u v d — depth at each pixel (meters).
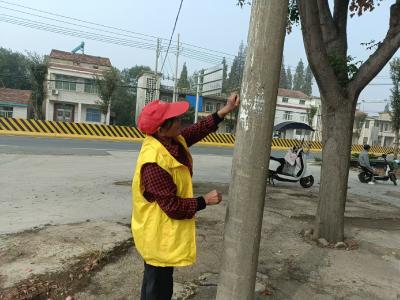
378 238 6.20
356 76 5.46
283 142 29.12
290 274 4.52
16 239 4.96
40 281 3.84
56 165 12.09
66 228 5.51
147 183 2.52
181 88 53.28
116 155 15.96
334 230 5.64
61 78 43.09
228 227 2.73
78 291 3.75
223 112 3.13
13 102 42.19
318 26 5.10
